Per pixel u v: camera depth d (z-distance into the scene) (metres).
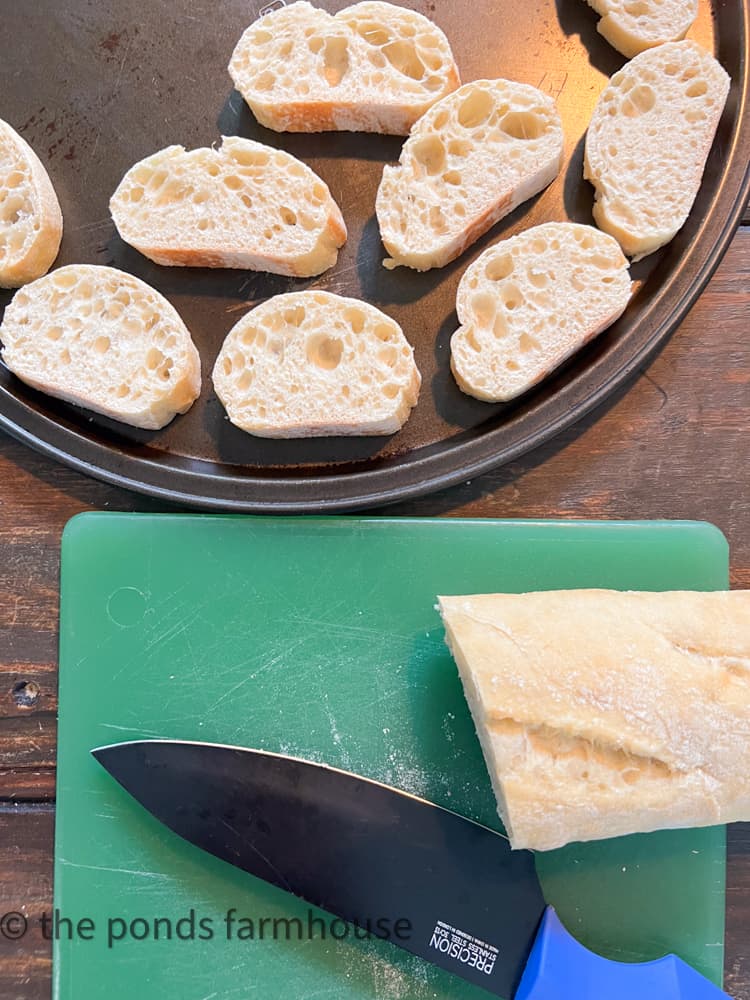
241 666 0.39
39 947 0.38
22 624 0.40
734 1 0.40
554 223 0.39
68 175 0.42
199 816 0.36
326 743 0.38
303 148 0.42
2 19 0.42
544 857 0.37
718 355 0.40
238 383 0.39
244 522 0.39
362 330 0.39
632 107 0.40
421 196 0.40
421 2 0.42
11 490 0.40
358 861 0.35
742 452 0.40
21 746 0.39
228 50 0.42
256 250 0.39
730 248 0.41
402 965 0.36
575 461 0.40
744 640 0.35
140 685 0.39
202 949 0.37
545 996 0.34
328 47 0.41
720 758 0.34
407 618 0.39
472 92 0.40
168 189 0.41
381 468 0.39
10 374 0.41
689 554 0.39
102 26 0.42
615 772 0.34
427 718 0.38
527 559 0.39
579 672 0.34
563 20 0.41
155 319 0.40
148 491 0.38
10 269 0.40
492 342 0.39
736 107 0.39
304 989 0.36
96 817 0.38
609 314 0.38
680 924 0.37
